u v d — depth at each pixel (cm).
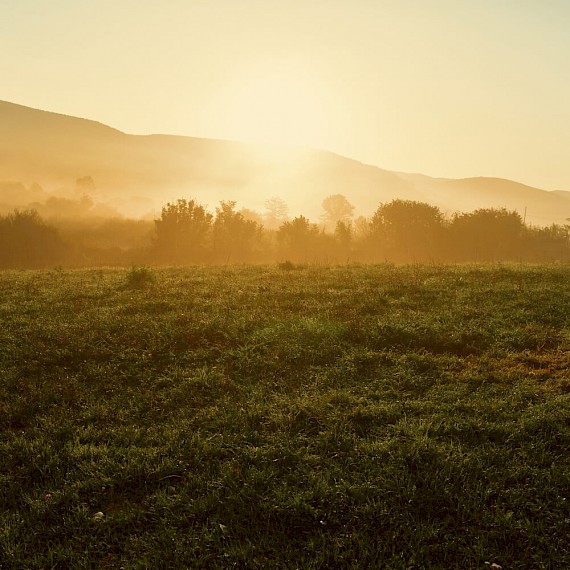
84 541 563
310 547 543
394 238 6197
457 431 778
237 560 530
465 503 605
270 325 1293
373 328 1252
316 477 657
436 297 1656
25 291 1861
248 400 903
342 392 919
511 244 6238
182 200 5891
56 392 948
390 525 577
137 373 1039
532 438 754
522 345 1178
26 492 655
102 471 691
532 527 567
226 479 659
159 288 1884
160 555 537
